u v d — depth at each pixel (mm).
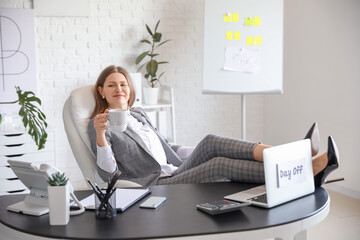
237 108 4996
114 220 1742
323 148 4281
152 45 4484
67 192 1707
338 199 3955
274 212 1834
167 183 2578
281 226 1715
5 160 3750
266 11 4090
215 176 2365
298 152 2023
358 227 3344
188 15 4641
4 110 4043
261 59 4121
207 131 4906
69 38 4301
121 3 4422
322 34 4203
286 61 4688
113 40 4434
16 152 3773
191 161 2693
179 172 2834
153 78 4605
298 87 4543
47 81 4277
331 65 4125
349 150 4004
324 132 4258
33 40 4102
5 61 4027
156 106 4324
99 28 4379
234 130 5020
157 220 1738
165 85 4637
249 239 1667
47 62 4262
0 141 3719
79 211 1809
